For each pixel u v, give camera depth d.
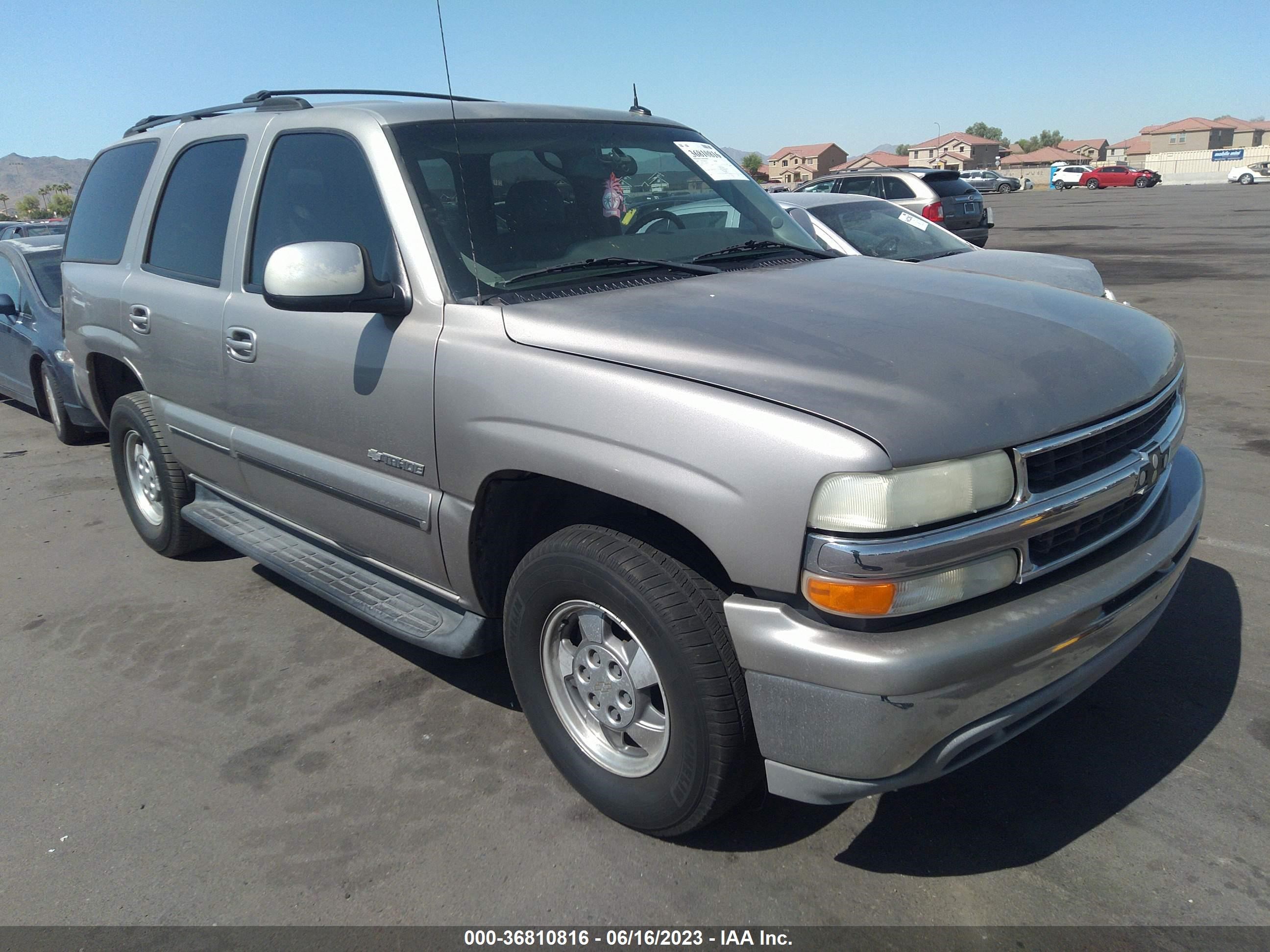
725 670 2.29
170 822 2.85
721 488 2.18
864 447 2.04
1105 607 2.37
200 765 3.14
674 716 2.40
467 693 3.53
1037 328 2.62
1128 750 2.97
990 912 2.36
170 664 3.85
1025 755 2.97
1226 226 23.08
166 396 4.27
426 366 2.84
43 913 2.50
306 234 3.38
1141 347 2.73
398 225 2.99
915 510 2.04
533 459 2.56
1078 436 2.29
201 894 2.54
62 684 3.72
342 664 3.79
